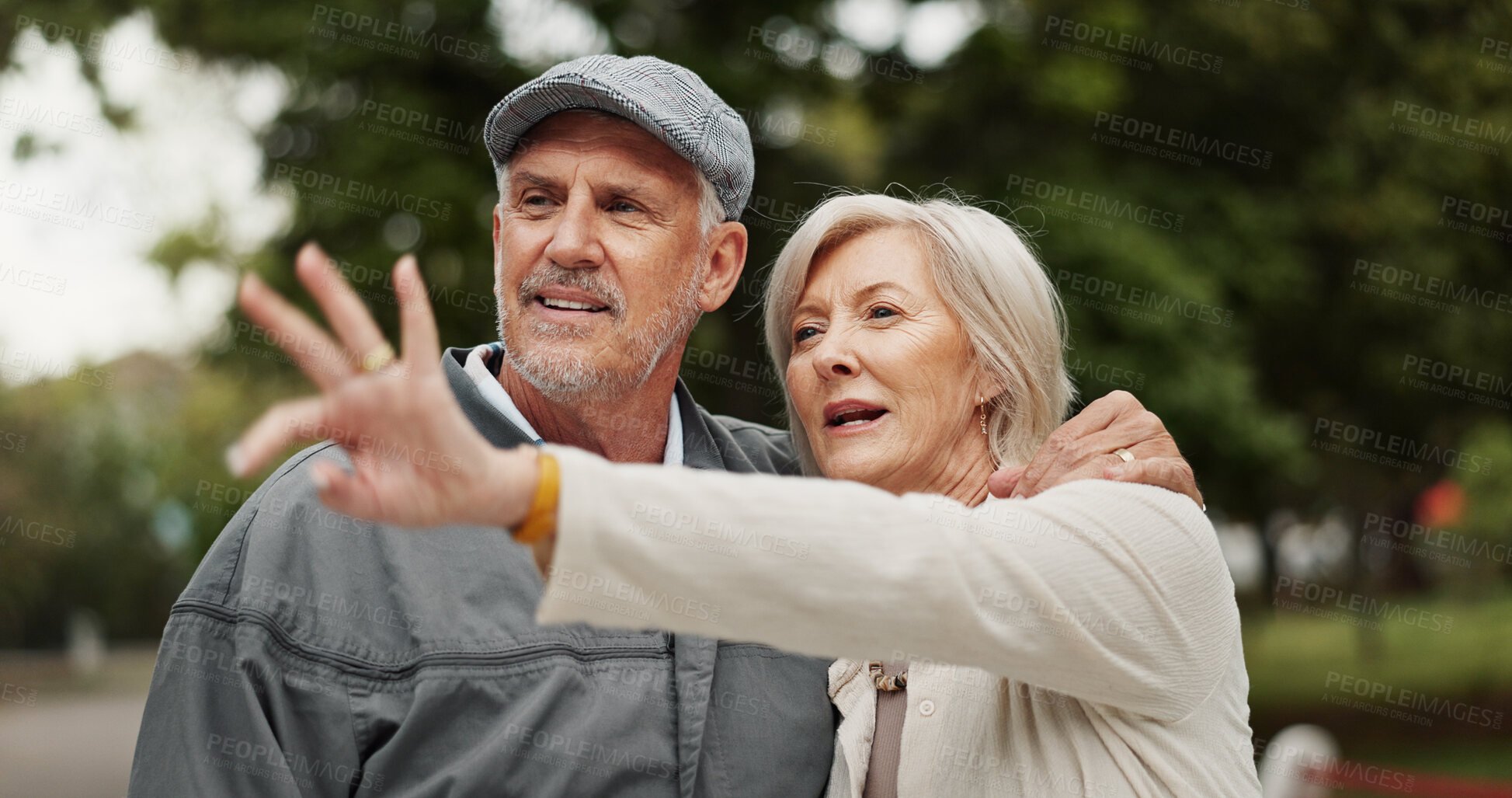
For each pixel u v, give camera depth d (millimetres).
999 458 2111
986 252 2070
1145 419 1844
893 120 7918
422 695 1808
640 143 2121
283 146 7324
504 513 1196
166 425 11516
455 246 6664
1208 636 1638
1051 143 8164
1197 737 1737
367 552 1901
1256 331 9062
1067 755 1736
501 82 6938
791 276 2184
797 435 2342
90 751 11961
